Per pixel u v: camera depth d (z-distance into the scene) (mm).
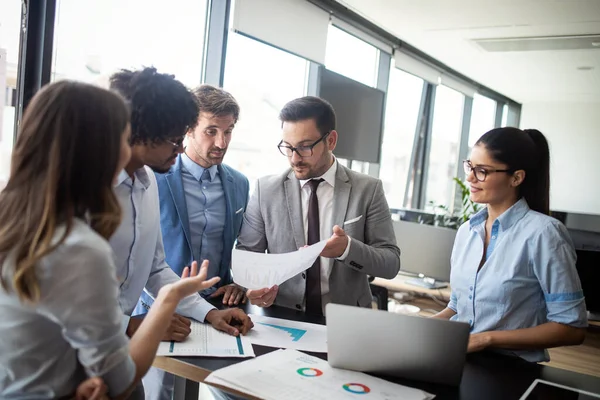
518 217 1490
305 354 1276
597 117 7832
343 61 4512
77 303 847
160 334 1035
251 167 3496
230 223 2031
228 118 1868
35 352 885
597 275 2797
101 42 2381
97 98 884
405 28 4703
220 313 1479
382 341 1157
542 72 6152
